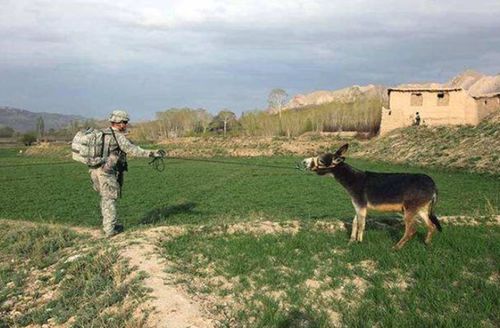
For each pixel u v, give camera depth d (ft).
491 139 147.84
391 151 176.86
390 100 208.54
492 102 189.47
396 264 33.22
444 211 67.31
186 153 236.84
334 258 34.83
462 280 30.78
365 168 148.05
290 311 27.45
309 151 219.82
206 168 160.04
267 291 29.99
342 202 82.74
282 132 293.43
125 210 76.89
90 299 29.86
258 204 81.76
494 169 123.03
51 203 86.17
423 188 35.42
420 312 27.14
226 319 26.61
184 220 60.59
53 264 36.73
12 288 33.32
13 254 40.22
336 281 31.04
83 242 40.65
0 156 294.05
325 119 288.10
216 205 81.05
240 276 31.83
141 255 33.94
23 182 125.59
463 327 24.93
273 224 43.29
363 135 253.24
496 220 45.42
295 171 144.97
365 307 27.71
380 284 30.37
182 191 102.06
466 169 131.23
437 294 28.63
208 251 35.78
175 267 32.27
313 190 99.86
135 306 27.50
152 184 115.96
